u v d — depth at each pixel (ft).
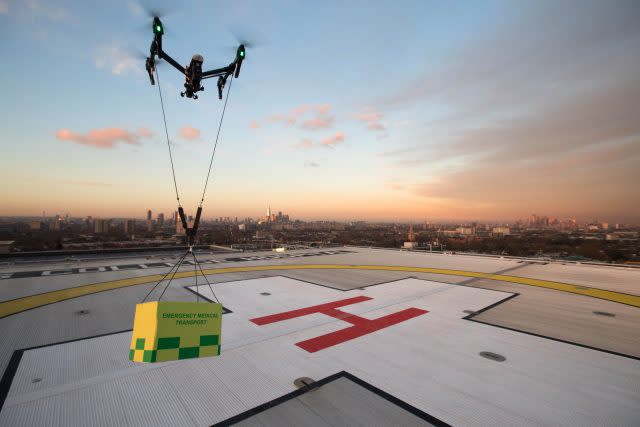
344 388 16.21
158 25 14.06
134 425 13.17
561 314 29.84
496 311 30.71
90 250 77.77
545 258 72.74
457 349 21.42
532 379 17.43
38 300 33.65
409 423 13.42
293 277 48.75
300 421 13.44
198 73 16.21
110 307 31.07
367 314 29.40
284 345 21.81
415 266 61.87
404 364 19.06
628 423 13.69
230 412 14.08
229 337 23.29
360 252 89.56
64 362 18.97
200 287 41.01
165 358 11.51
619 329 25.72
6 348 21.03
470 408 14.60
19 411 14.06
